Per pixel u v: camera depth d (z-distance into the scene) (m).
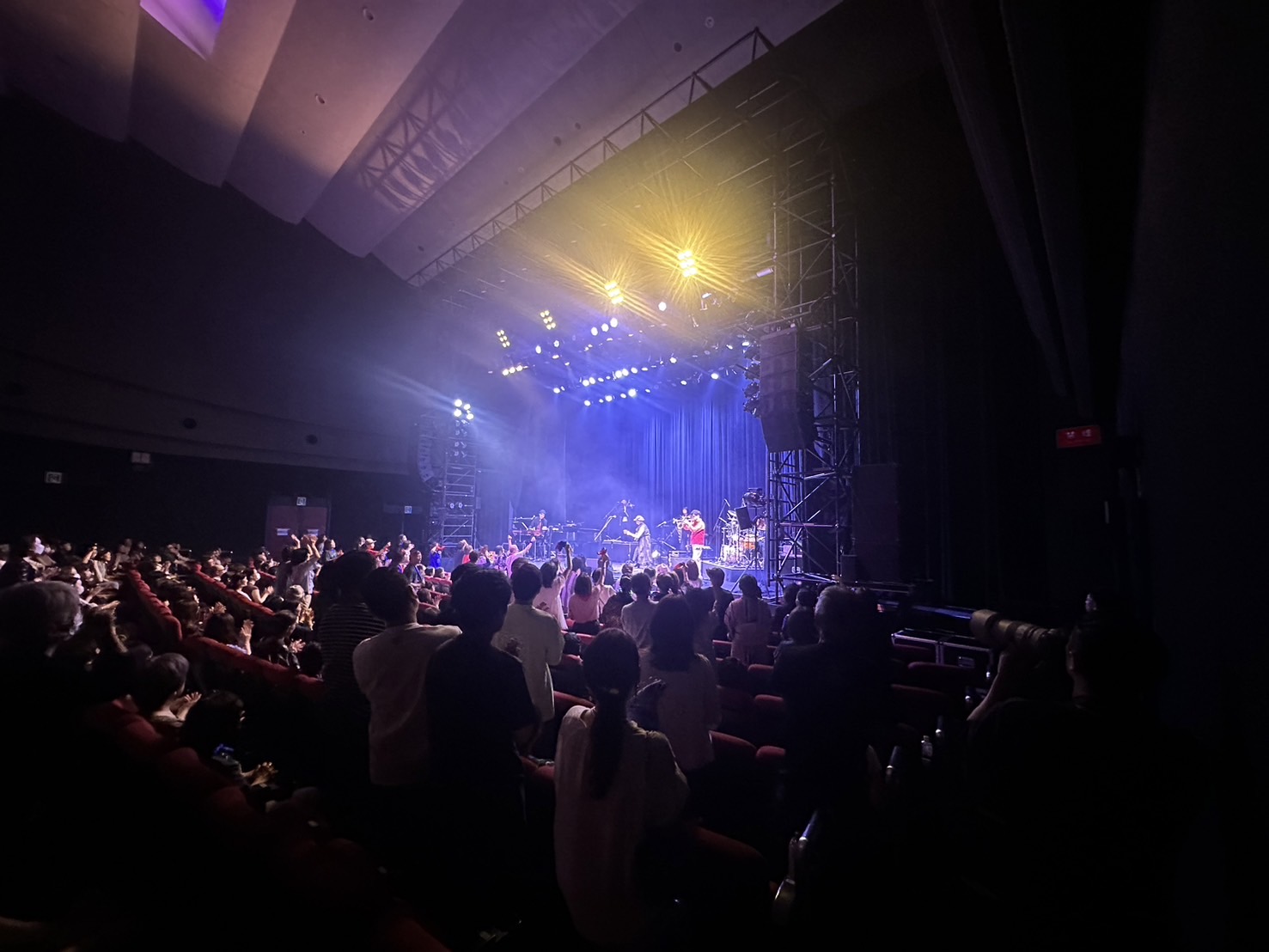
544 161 9.73
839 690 2.09
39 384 9.36
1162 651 1.23
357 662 2.17
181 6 7.47
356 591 2.76
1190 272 1.52
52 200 9.42
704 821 2.75
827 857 1.86
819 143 8.71
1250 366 1.01
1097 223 3.08
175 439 11.51
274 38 7.44
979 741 1.39
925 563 7.93
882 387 8.49
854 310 8.44
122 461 11.24
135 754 1.88
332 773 2.70
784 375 8.48
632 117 8.45
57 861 1.87
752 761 2.69
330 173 10.39
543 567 4.96
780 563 9.20
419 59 7.88
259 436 12.84
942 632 6.20
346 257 14.12
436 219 12.05
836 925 1.82
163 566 8.30
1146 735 1.22
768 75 7.83
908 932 1.83
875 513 7.47
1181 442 1.82
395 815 2.06
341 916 1.24
